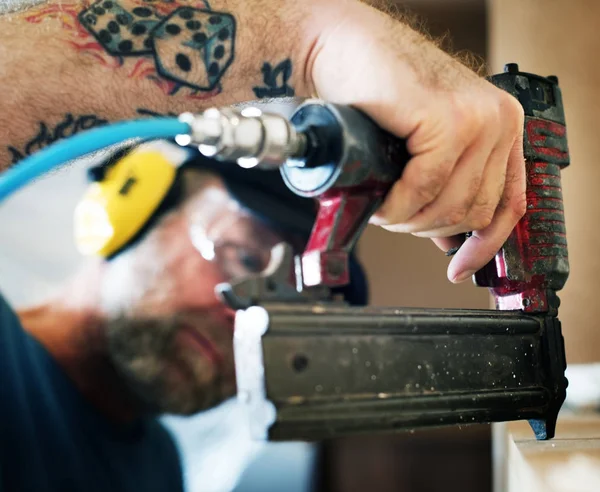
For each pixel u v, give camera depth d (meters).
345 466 2.08
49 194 1.79
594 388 1.22
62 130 0.77
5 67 0.75
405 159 0.63
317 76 0.70
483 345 0.67
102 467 1.61
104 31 0.77
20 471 1.38
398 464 2.07
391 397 0.58
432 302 2.36
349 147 0.57
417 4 2.21
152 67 0.77
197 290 1.76
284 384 0.52
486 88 0.66
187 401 1.78
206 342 1.79
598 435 0.92
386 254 2.38
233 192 1.71
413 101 0.62
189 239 1.74
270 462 1.98
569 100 1.61
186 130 0.51
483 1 2.18
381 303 2.38
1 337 1.46
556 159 0.79
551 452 0.83
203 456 1.91
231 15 0.76
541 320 0.74
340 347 0.56
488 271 0.77
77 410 1.62
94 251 1.70
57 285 1.74
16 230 1.77
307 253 0.59
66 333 1.67
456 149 0.63
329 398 0.54
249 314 0.53
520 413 0.69
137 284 1.73
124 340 1.70
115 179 1.65
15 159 0.77
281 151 0.56
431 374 0.62
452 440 2.07
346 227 0.59
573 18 1.64
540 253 0.75
